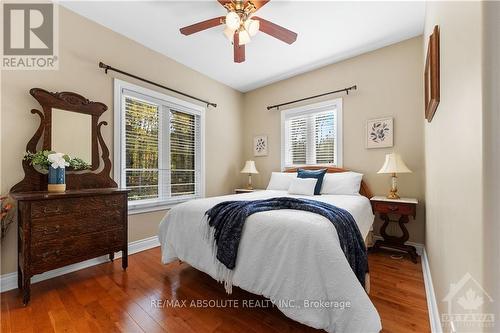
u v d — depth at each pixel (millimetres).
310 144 3756
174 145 3467
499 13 622
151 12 2395
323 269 1255
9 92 2006
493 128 631
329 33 2736
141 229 2955
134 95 2912
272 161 4234
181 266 2404
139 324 1474
